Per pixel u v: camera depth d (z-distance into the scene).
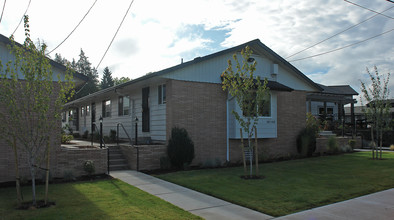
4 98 6.34
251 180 9.40
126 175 10.46
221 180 9.41
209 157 13.27
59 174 9.94
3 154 9.15
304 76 16.95
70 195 7.39
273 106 14.90
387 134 23.00
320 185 8.66
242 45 14.32
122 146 12.88
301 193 7.69
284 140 16.27
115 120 19.59
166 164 11.79
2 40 9.20
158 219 5.54
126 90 17.22
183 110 12.68
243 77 10.36
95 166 10.66
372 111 14.91
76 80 10.49
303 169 11.64
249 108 10.05
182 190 8.12
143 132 15.71
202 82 13.30
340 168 11.86
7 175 9.18
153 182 9.22
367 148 21.38
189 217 5.70
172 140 11.89
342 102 29.38
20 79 9.46
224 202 6.92
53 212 5.92
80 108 26.72
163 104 13.89
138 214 5.83
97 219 5.50
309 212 6.13
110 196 7.29
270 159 14.89
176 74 12.63
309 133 16.50
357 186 8.52
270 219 5.71
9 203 6.66
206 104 13.35
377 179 9.55
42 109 6.42
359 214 6.01
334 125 27.39
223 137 13.75
